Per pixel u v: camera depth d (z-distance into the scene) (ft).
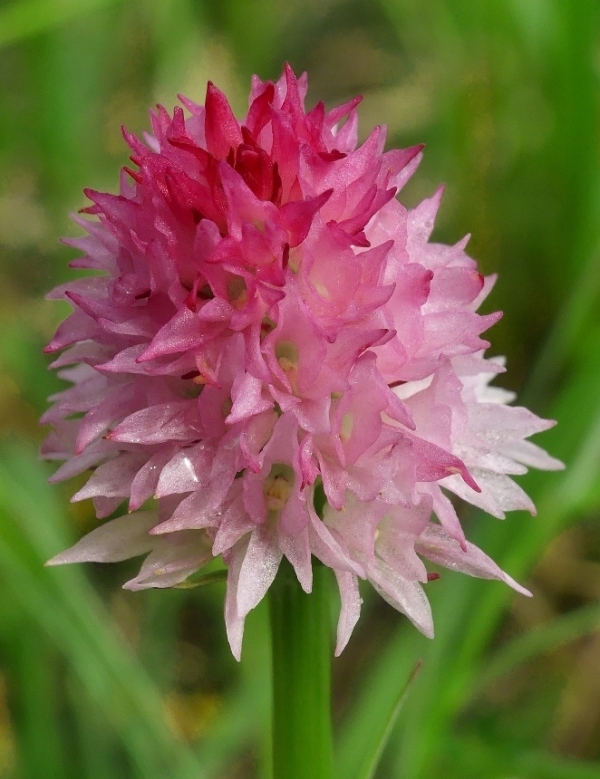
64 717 0.46
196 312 0.31
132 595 0.51
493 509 0.33
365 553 0.32
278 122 0.32
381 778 0.45
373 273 0.32
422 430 0.32
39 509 0.47
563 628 0.44
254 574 0.32
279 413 0.32
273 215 0.31
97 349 0.34
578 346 0.53
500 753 0.42
